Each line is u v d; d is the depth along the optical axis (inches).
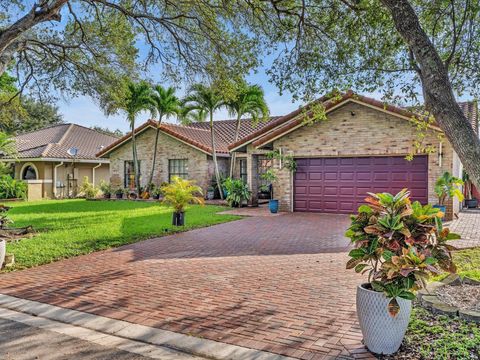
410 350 158.1
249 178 751.7
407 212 156.8
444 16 281.3
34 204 827.4
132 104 853.2
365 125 593.6
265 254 346.9
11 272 296.0
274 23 346.9
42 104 513.0
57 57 468.1
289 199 661.9
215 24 391.2
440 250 164.4
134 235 432.5
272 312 206.8
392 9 206.4
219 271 291.0
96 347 171.5
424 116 324.8
